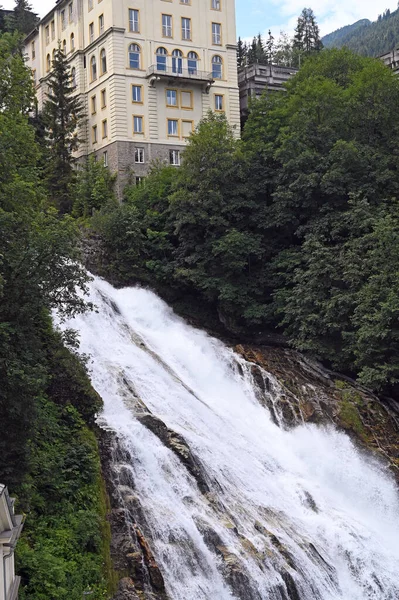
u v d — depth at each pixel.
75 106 77.38
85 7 83.94
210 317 58.22
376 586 34.25
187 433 37.34
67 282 30.45
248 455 39.88
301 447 44.00
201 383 47.84
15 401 27.03
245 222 59.12
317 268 52.59
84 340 44.44
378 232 50.25
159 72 79.38
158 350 48.53
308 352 52.88
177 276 57.50
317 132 58.25
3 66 40.81
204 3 84.38
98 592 26.30
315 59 72.19
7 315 28.81
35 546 26.22
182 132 81.56
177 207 58.59
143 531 29.84
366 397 48.69
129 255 58.91
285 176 57.31
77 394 34.12
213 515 32.56
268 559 31.17
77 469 30.52
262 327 57.31
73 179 73.62
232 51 85.94
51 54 92.12
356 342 49.50
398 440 46.66
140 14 80.12
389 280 49.22
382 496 42.78
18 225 31.59
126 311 53.16
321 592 32.03
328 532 35.75
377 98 58.62
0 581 17.84
